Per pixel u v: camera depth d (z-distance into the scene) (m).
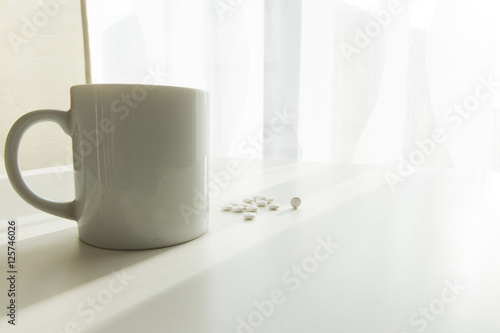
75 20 1.89
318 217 0.47
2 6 1.73
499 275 0.29
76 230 0.42
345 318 0.23
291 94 1.70
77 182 0.36
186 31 1.85
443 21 1.50
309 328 0.22
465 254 0.34
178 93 0.34
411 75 1.56
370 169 0.89
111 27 1.97
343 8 1.60
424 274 0.29
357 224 0.44
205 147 0.39
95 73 2.03
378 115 1.62
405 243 0.37
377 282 0.28
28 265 0.32
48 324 0.22
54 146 1.88
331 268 0.31
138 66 1.97
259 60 1.73
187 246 0.36
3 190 0.64
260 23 1.71
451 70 1.52
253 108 1.77
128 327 0.22
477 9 1.47
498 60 1.47
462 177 0.79
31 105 1.84
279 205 0.53
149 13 1.91
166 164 0.35
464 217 0.47
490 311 0.23
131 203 0.34
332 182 0.73
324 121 1.68
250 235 0.40
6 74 1.77
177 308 0.24
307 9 1.64
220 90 1.80
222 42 1.78
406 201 0.56
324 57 1.64
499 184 0.71
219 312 0.24
